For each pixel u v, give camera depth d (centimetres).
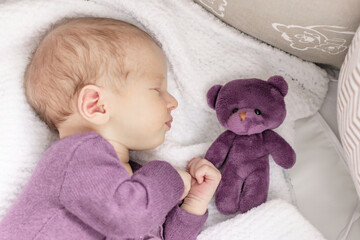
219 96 104
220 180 105
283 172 112
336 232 104
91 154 85
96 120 94
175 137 114
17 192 101
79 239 86
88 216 82
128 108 95
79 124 97
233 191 103
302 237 97
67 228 85
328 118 118
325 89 118
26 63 106
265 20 103
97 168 84
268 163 106
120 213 82
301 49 109
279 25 102
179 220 98
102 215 82
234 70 117
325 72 117
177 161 110
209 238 100
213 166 102
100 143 88
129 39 96
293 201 110
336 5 91
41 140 105
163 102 99
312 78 117
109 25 98
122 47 95
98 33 96
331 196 108
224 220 109
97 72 93
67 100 94
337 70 119
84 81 93
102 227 83
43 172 87
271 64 118
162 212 87
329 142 113
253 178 103
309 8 94
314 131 116
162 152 110
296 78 118
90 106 93
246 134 102
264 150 104
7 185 100
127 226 83
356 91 82
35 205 85
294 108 116
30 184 89
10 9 105
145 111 96
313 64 116
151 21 112
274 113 100
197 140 117
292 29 101
